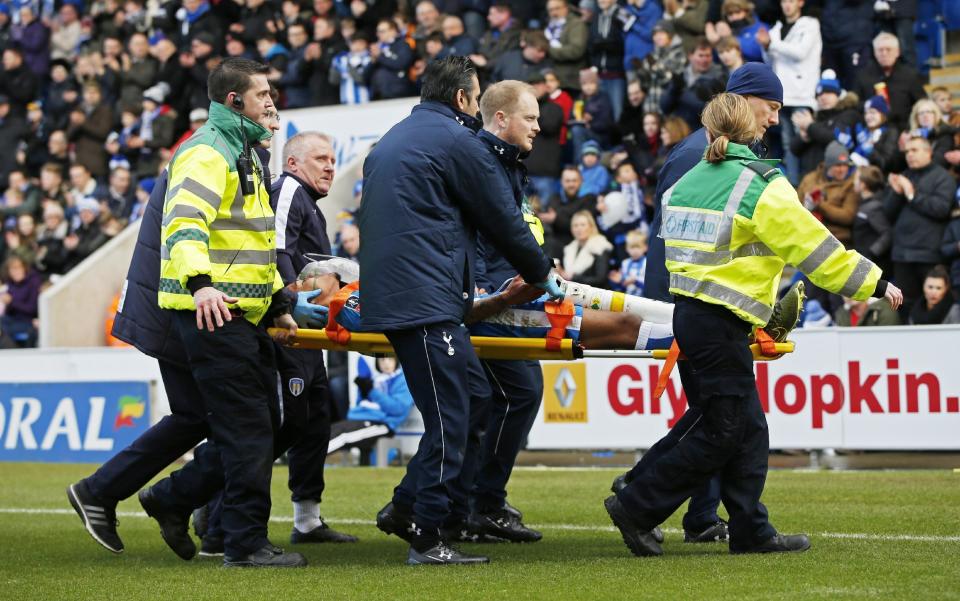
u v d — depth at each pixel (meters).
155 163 25.52
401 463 17.70
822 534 9.62
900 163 17.58
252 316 8.48
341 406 18.12
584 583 7.39
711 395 8.20
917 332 14.95
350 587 7.46
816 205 17.72
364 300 8.30
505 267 10.44
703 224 8.10
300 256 9.74
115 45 27.36
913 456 16.41
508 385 10.01
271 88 8.60
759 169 7.98
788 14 18.92
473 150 8.18
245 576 8.08
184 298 8.30
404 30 23.42
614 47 20.72
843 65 19.38
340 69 23.45
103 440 18.30
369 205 8.30
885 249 17.19
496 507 10.03
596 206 19.53
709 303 8.06
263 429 8.52
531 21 22.42
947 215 16.67
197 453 9.12
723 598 6.76
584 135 20.58
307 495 10.08
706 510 9.60
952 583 7.12
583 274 18.86
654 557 8.45
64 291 22.48
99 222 24.94
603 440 16.42
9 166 29.00
